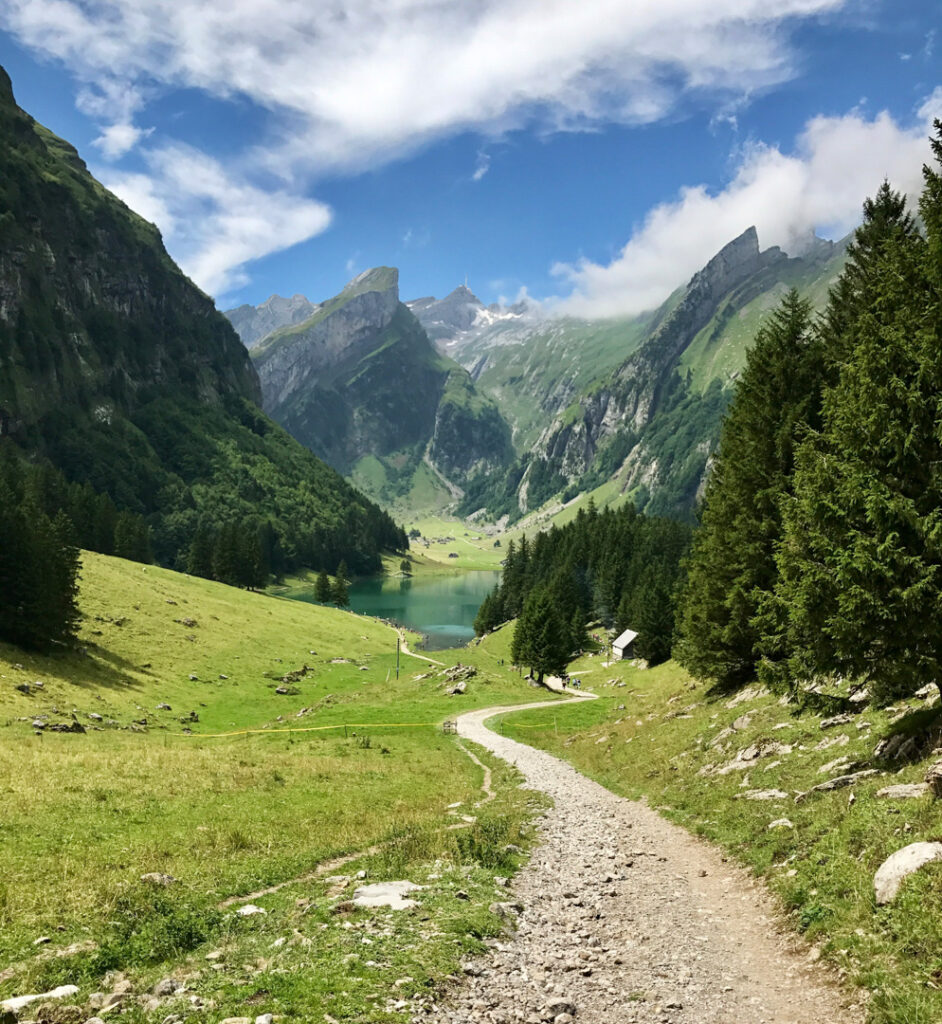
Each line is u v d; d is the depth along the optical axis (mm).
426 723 59625
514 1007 9141
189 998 8570
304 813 22766
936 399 16172
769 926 12344
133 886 14078
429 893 13609
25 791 21641
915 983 8578
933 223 17703
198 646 95938
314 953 10102
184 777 26828
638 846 19250
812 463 19328
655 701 52906
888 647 16500
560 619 89000
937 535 14805
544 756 42531
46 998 8711
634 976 10469
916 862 10695
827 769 19453
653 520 186000
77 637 81375
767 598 23438
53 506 157250
